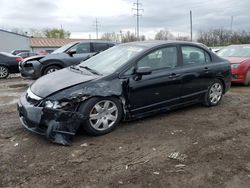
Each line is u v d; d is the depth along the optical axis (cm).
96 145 419
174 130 480
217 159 376
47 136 411
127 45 566
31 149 405
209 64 609
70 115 416
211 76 607
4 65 1250
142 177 332
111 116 466
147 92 499
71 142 424
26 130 479
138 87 485
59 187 314
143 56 502
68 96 421
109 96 452
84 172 344
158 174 339
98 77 459
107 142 430
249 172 344
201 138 446
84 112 431
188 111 594
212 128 492
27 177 333
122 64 484
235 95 769
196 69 575
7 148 409
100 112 451
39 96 432
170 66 539
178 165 360
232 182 323
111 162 368
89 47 1063
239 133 470
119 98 469
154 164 363
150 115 530
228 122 526
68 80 457
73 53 1024
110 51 572
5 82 1115
